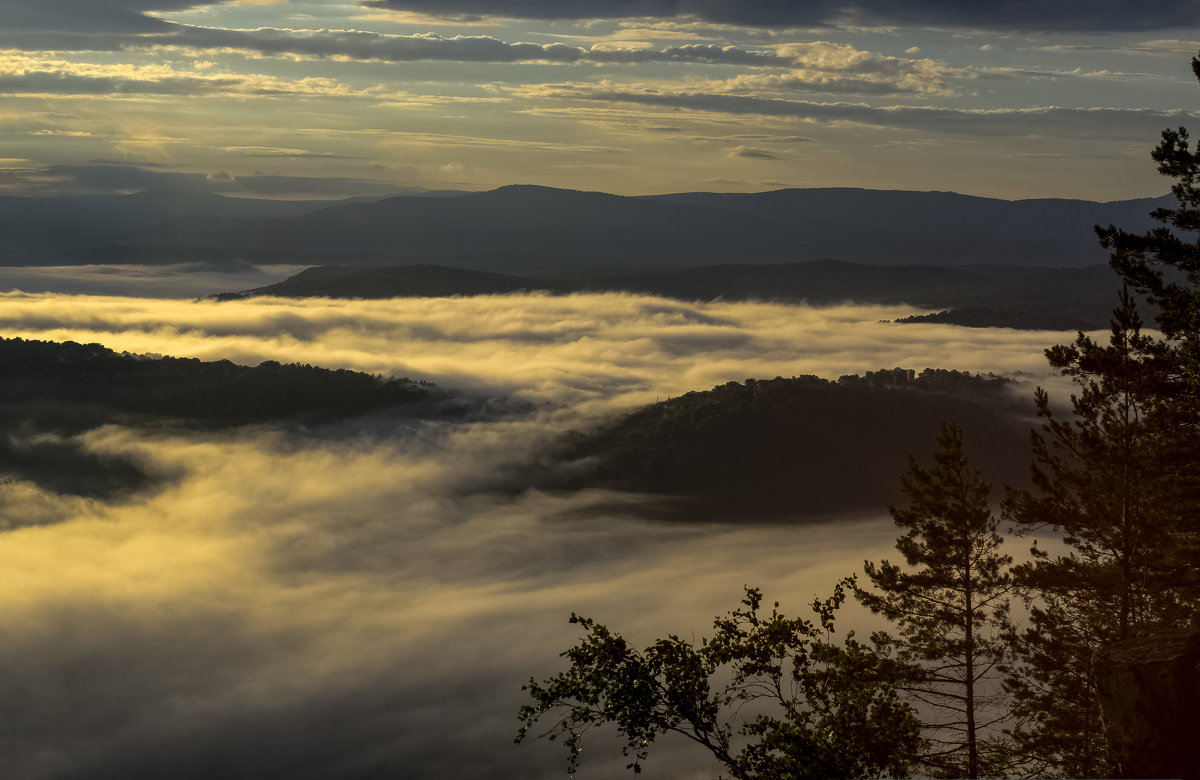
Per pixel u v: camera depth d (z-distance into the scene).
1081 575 21.75
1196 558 20.33
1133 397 21.38
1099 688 11.48
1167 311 19.41
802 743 10.27
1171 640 11.52
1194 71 18.59
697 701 10.31
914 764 16.17
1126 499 21.48
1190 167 19.02
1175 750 10.45
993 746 18.73
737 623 11.13
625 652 10.35
